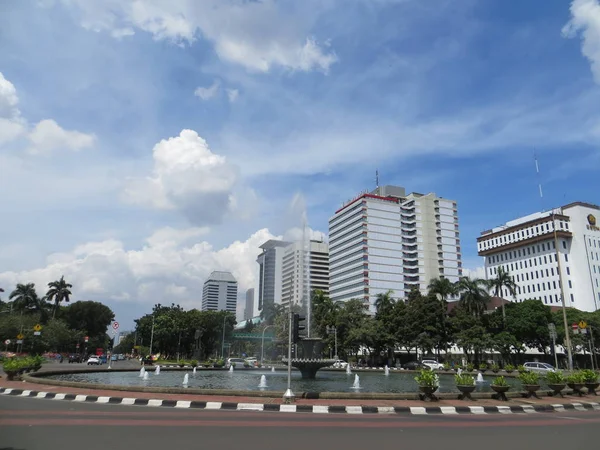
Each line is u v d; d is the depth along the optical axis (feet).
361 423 41.83
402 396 59.82
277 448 29.71
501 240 440.04
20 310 307.78
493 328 240.94
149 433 34.04
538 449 30.91
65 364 210.38
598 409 59.21
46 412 45.24
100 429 35.45
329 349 268.00
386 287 481.46
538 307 238.48
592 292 366.22
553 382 71.56
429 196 515.50
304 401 55.11
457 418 47.62
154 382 89.45
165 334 318.65
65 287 341.82
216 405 51.72
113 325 124.67
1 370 130.72
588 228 383.45
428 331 232.32
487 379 123.24
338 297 528.63
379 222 497.87
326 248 614.34
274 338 304.30
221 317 343.46
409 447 31.01
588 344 234.79
